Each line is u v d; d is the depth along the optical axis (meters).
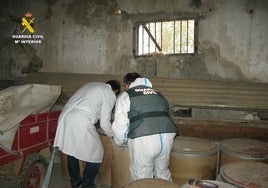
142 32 5.05
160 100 2.84
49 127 3.58
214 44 4.59
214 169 3.10
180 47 4.83
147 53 5.05
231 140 3.36
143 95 2.80
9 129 2.76
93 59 5.44
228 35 4.50
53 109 4.86
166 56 4.88
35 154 3.30
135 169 2.78
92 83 3.51
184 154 2.99
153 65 4.96
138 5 4.97
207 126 4.05
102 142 3.58
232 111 4.49
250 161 2.66
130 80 3.12
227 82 4.40
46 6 5.73
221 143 3.24
